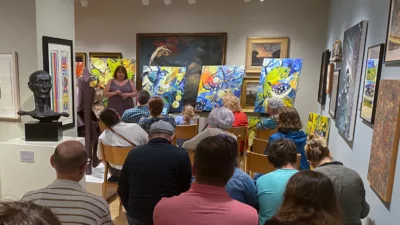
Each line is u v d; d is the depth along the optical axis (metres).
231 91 5.41
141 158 1.81
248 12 5.46
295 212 0.97
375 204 2.16
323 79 4.66
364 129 2.56
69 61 3.09
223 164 1.10
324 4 5.11
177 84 5.68
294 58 5.18
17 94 2.73
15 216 0.57
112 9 6.03
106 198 3.28
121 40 6.08
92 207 1.26
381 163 1.98
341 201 1.66
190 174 1.88
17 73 2.71
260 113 5.43
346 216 1.68
